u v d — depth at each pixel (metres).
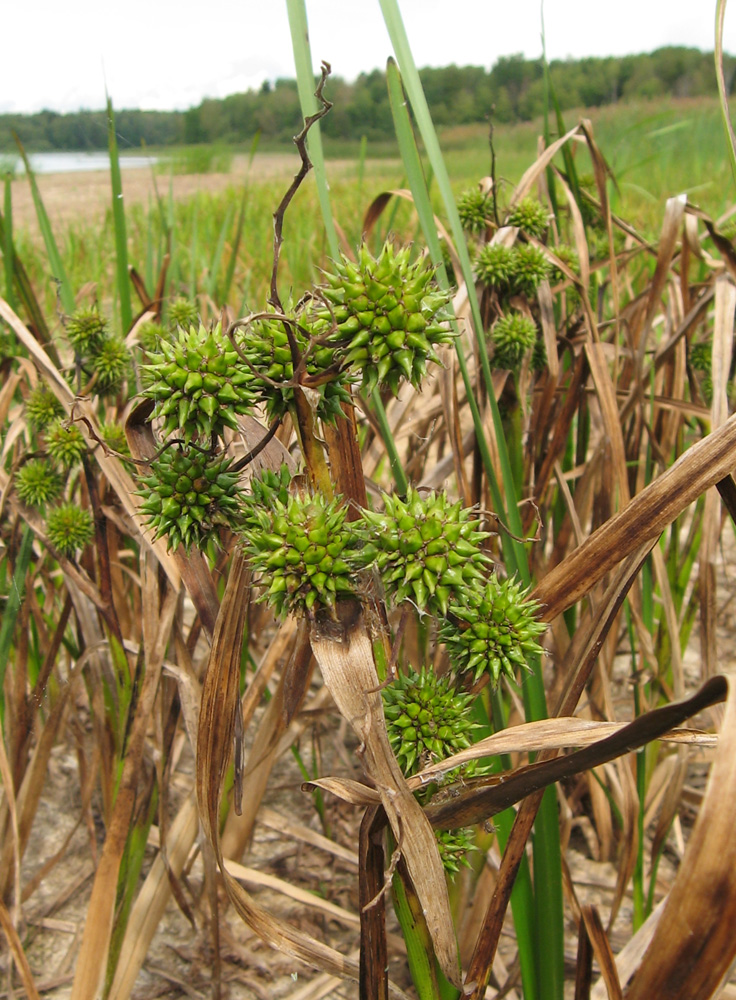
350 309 0.16
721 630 0.60
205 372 0.17
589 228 0.48
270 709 0.36
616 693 0.54
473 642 0.19
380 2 0.23
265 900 0.41
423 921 0.21
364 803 0.20
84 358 0.36
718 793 0.15
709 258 0.44
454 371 0.34
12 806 0.33
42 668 0.37
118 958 0.33
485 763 0.27
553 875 0.26
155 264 0.70
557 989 0.27
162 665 0.31
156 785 0.33
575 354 0.40
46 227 0.45
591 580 0.22
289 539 0.17
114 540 0.39
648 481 0.44
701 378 0.46
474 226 0.40
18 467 0.34
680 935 0.15
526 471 0.39
